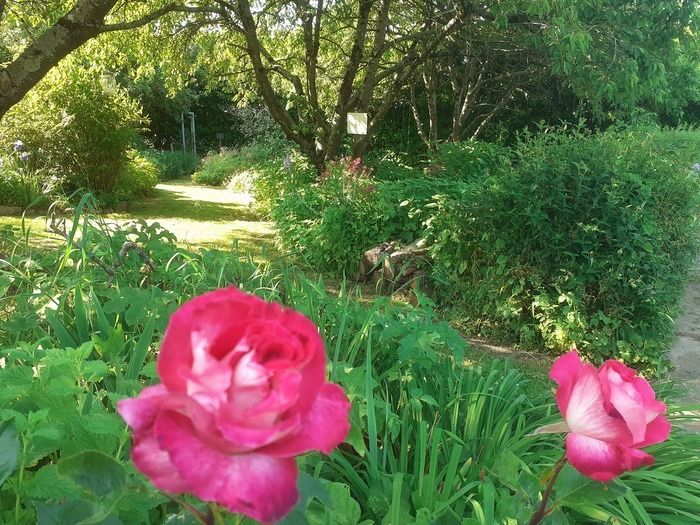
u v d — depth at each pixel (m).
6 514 1.21
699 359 5.38
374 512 1.66
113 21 11.30
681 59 12.94
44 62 5.86
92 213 3.54
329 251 7.60
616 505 1.80
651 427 0.89
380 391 2.34
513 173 5.84
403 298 6.39
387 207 7.50
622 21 9.23
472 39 11.38
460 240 5.97
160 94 28.50
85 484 0.82
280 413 0.61
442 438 2.03
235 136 33.06
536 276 5.41
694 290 7.03
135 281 2.94
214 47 13.35
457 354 2.51
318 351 0.66
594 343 5.15
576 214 5.38
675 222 5.79
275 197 10.40
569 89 14.70
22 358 1.68
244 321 0.64
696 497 1.73
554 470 1.01
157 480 0.62
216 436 0.60
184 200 15.46
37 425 1.24
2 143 12.16
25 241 3.34
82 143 12.55
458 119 15.02
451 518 1.49
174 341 0.64
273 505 0.60
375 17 12.34
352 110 11.14
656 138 7.77
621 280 5.20
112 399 1.46
